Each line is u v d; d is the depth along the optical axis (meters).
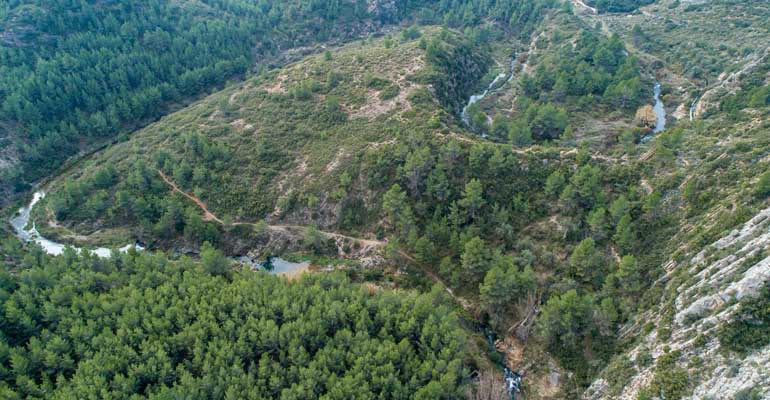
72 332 79.94
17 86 164.25
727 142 103.12
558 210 107.38
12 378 73.88
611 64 173.50
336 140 137.00
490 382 82.88
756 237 71.88
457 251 108.19
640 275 87.31
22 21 182.38
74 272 93.50
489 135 138.38
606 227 97.69
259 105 159.38
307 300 89.19
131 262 99.38
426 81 154.12
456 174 118.00
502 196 113.31
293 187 129.12
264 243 123.19
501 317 96.25
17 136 159.25
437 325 84.75
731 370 61.22
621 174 105.56
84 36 187.50
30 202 148.25
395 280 110.19
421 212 115.56
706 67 170.25
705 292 71.75
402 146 121.50
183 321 83.38
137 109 182.12
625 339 80.81
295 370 76.00
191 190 133.50
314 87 158.75
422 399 72.12
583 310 83.94
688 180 94.81
